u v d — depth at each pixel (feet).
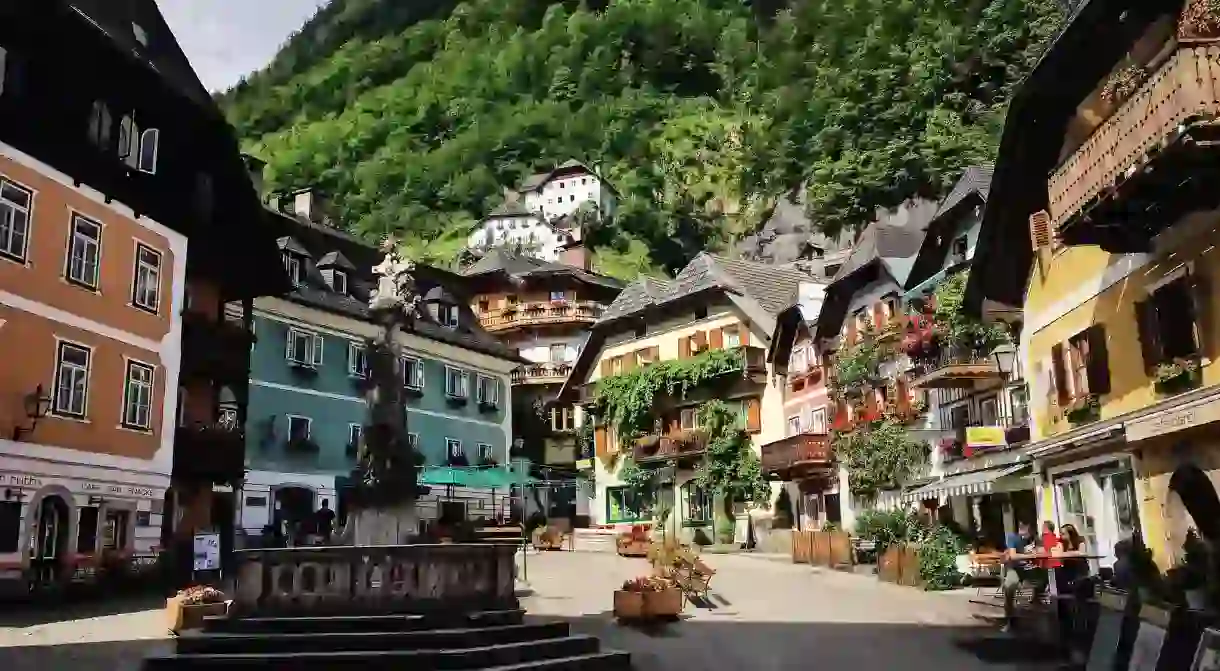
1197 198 43.42
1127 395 53.16
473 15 494.59
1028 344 67.97
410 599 40.01
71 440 68.49
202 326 88.53
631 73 426.92
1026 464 69.67
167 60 85.92
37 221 66.44
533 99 430.20
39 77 67.21
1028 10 207.41
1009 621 51.34
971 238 91.25
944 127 202.18
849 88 239.30
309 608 39.81
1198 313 45.73
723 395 142.72
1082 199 47.67
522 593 74.74
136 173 77.56
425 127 426.10
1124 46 50.01
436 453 142.41
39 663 41.22
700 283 150.20
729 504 138.92
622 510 155.74
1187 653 26.27
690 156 361.92
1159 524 50.72
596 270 309.83
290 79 511.40
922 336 90.48
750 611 62.80
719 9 447.83
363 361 131.75
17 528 63.10
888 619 58.08
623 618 57.31
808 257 217.36
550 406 182.60
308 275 127.54
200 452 85.25
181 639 37.52
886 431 100.53
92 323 71.56
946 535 81.61
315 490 120.26
